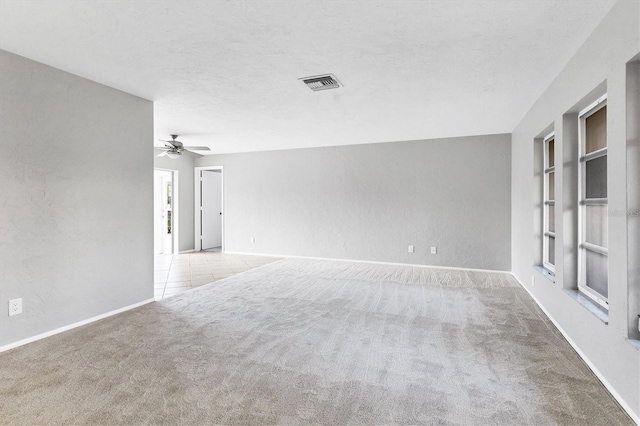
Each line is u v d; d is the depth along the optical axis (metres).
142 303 3.96
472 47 2.70
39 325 2.96
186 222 8.21
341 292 4.54
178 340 2.93
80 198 3.29
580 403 2.02
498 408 1.97
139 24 2.36
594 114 2.79
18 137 2.82
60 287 3.12
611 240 2.13
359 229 6.83
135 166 3.85
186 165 8.20
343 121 5.05
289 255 7.46
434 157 6.25
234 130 5.65
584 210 2.96
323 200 7.13
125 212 3.74
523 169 4.77
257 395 2.10
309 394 2.11
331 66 3.08
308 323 3.36
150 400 2.04
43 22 2.33
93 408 1.95
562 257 3.08
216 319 3.47
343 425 1.82
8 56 2.75
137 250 3.89
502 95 3.83
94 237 3.42
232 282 5.12
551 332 3.11
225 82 3.47
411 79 3.37
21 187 2.84
